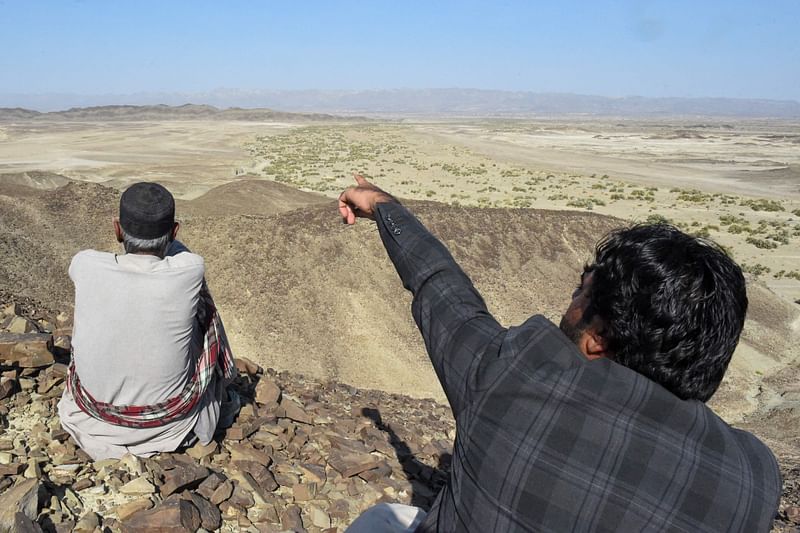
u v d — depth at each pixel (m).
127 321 3.58
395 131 139.50
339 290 22.69
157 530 3.25
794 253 38.38
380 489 4.50
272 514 3.78
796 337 26.12
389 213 2.15
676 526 1.44
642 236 1.62
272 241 23.62
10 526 2.86
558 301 26.00
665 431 1.51
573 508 1.48
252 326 20.83
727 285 1.52
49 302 20.06
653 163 89.56
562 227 29.34
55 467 3.60
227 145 104.69
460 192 57.12
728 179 73.50
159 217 3.64
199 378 3.99
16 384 4.55
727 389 21.59
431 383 20.34
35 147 95.88
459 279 1.97
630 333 1.54
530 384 1.62
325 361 20.28
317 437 5.05
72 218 24.72
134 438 3.84
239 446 4.44
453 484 1.74
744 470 1.50
